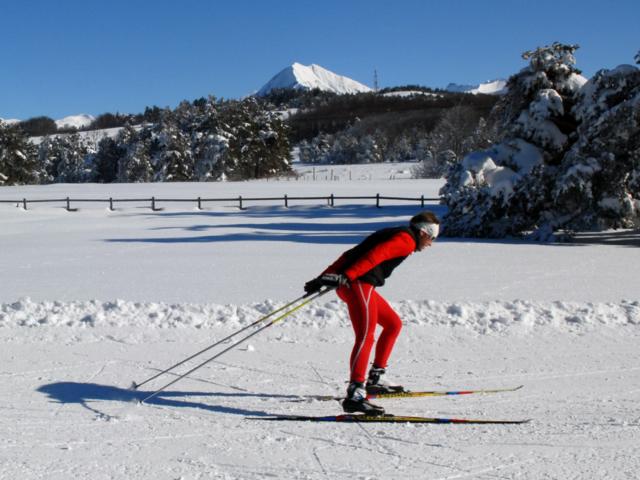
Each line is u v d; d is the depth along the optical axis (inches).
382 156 5295.3
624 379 221.8
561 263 555.8
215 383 219.0
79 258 645.9
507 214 860.0
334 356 251.8
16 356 252.1
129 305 332.2
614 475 141.7
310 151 5782.5
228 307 328.2
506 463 149.1
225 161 3272.6
